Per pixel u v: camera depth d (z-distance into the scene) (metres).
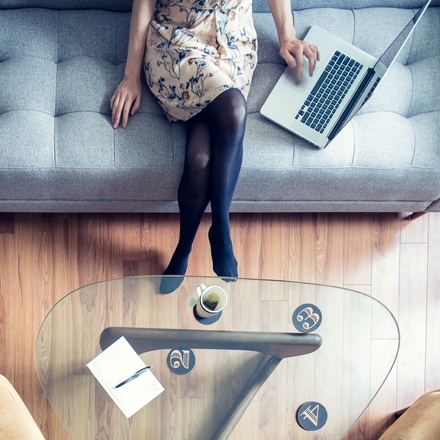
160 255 2.04
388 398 1.98
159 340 1.53
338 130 1.69
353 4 1.91
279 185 1.76
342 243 2.10
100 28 1.81
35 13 1.80
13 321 1.95
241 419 1.50
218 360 1.53
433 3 1.93
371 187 1.79
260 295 1.58
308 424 1.51
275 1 1.73
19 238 1.99
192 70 1.64
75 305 1.54
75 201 1.79
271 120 1.73
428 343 2.04
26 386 1.90
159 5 1.73
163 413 1.49
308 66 1.80
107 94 1.73
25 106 1.67
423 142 1.75
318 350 1.56
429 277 2.10
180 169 1.70
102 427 1.47
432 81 1.84
